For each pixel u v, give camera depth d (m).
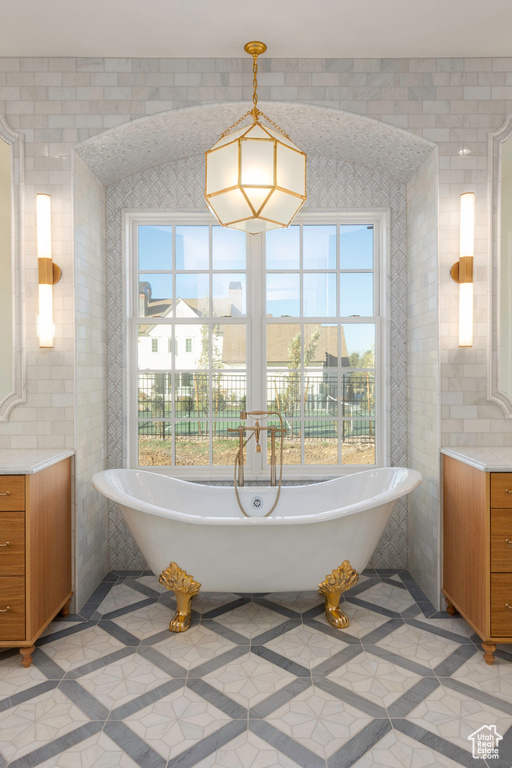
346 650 2.39
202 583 2.59
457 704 2.01
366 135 3.02
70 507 2.80
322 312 3.55
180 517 2.45
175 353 3.53
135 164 3.29
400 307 3.42
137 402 3.51
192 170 3.41
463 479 2.54
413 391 3.28
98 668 2.26
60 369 2.83
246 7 2.42
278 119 2.99
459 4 2.41
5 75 2.86
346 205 3.41
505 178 2.86
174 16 2.49
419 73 2.89
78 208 2.90
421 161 3.09
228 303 3.56
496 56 2.88
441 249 2.84
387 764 1.70
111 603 2.90
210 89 2.88
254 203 2.08
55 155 2.84
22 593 2.28
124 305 3.40
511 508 2.29
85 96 2.87
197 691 2.09
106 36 2.66
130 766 1.69
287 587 2.63
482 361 2.84
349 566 2.62
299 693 2.07
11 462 2.41
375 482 2.98
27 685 2.13
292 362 3.54
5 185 2.84
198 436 3.54
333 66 2.89
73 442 2.82
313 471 3.50
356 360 3.55
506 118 2.86
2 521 2.27
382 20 2.54
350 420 3.55
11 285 2.83
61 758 1.73
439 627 2.62
